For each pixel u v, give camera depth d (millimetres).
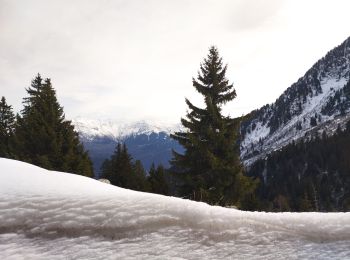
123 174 52875
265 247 4887
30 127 35594
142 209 5926
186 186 26594
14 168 8070
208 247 4906
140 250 4789
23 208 5914
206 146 26297
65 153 35719
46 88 36688
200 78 30031
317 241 5062
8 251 4777
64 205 6078
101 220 5574
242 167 26219
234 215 5910
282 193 129875
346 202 111688
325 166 147875
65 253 4711
